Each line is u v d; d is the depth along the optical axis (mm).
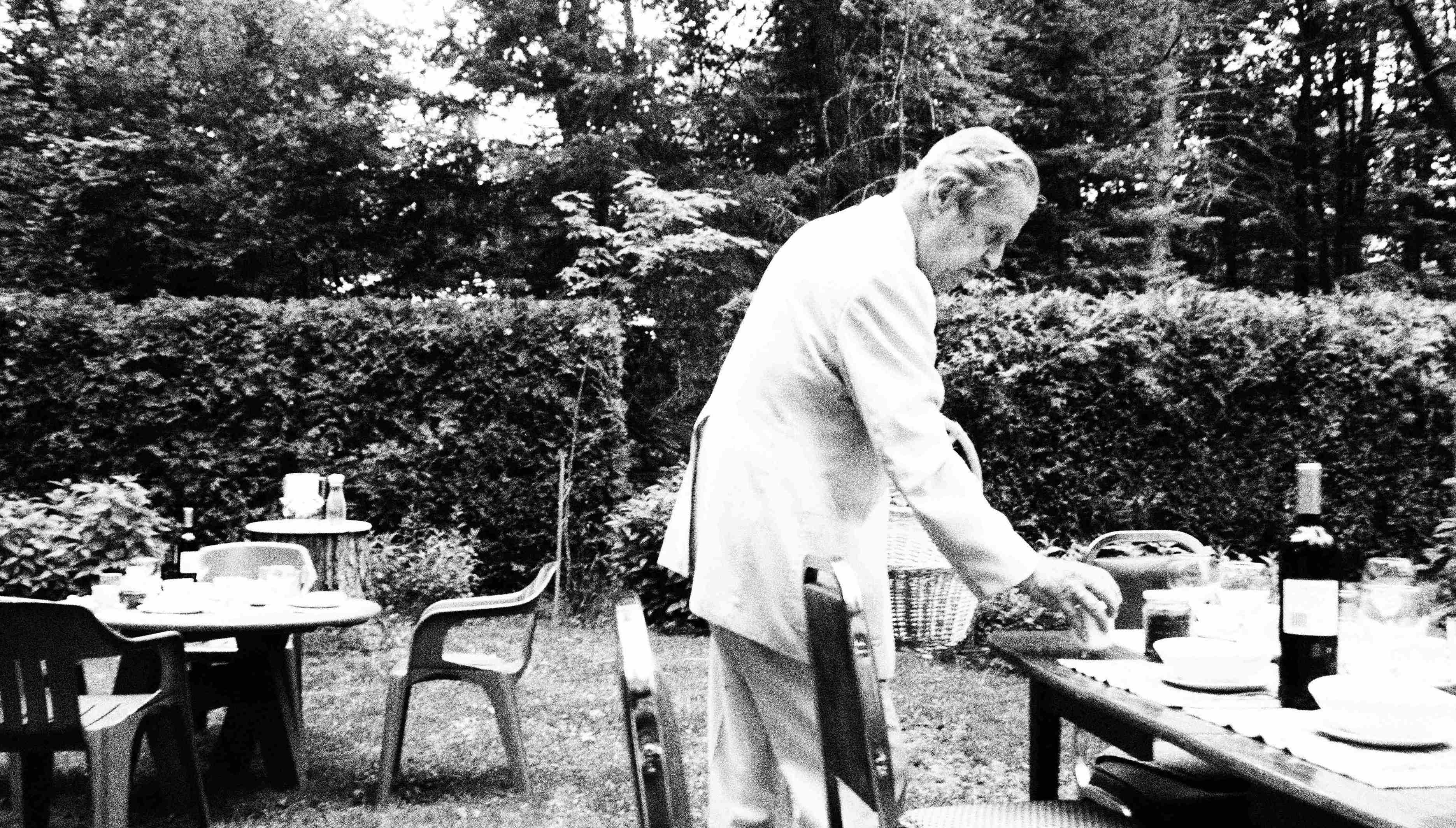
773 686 2035
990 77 12703
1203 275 16766
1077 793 3305
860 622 1304
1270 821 1605
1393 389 7727
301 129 13914
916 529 4547
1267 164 16172
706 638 7551
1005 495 7699
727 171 13539
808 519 1991
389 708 4094
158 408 8578
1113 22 13828
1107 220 14172
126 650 3184
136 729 3287
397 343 8828
